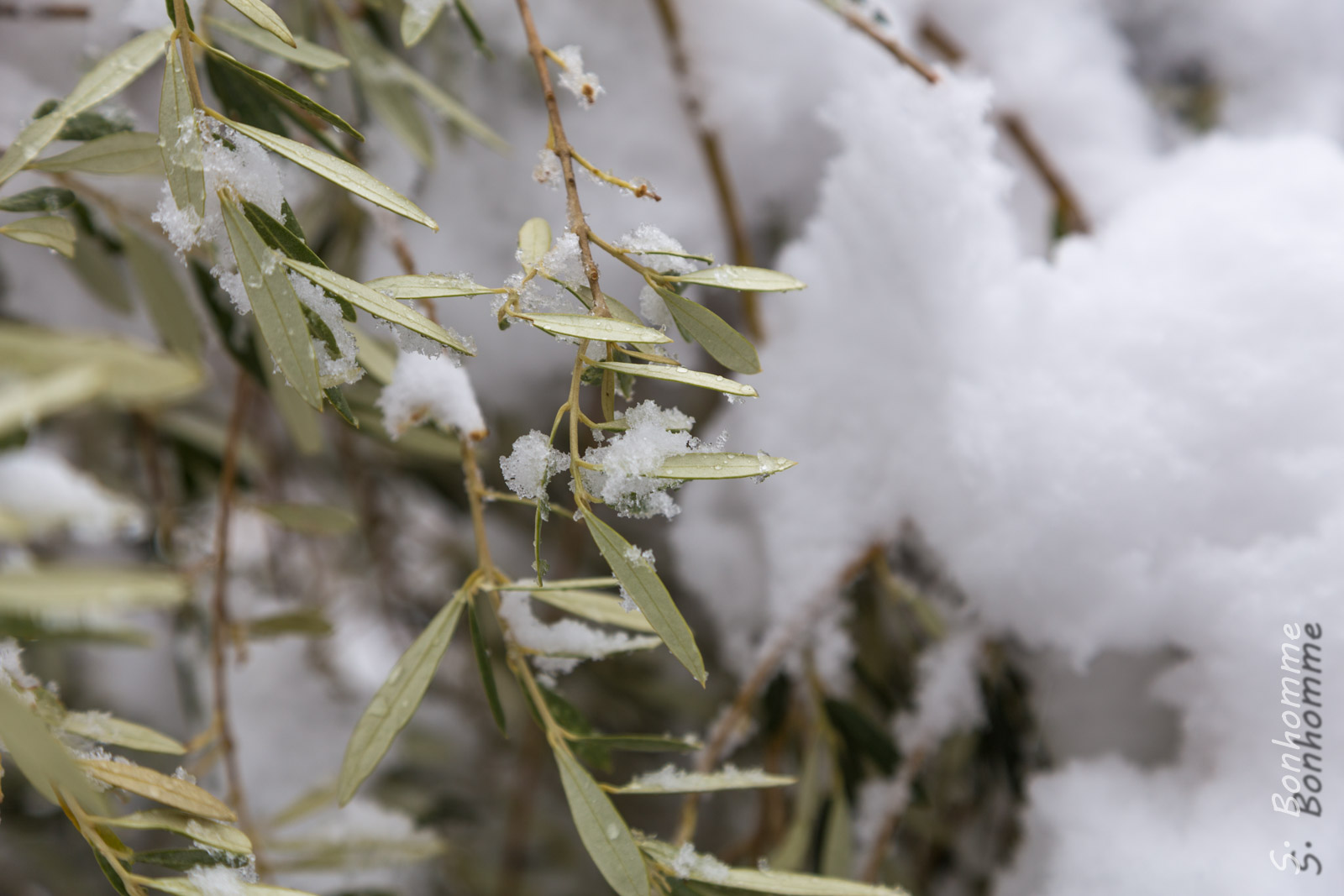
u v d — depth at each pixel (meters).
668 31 1.18
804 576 1.02
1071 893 0.94
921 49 1.28
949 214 0.99
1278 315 0.96
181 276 0.95
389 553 1.63
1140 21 1.50
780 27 1.19
